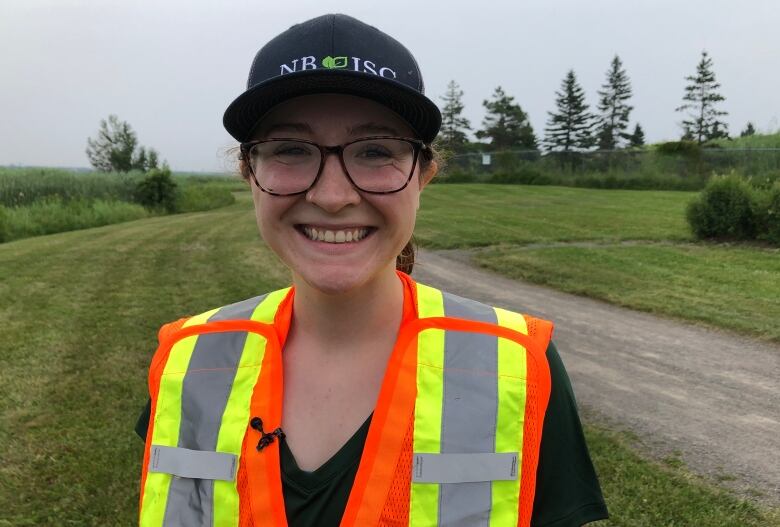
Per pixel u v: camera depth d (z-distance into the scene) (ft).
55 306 26.86
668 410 16.17
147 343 21.40
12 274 34.86
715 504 11.82
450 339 4.15
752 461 13.48
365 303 4.05
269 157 3.72
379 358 4.09
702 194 45.80
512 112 222.48
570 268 35.04
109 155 158.10
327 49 3.49
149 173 100.58
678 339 22.29
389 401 3.87
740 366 19.43
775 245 41.55
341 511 3.63
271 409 3.98
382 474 3.70
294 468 3.76
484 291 30.91
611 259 37.32
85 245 48.70
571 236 48.08
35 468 13.16
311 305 4.11
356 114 3.52
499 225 55.52
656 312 25.86
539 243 45.42
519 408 3.92
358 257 3.69
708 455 13.75
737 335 22.53
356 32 3.55
